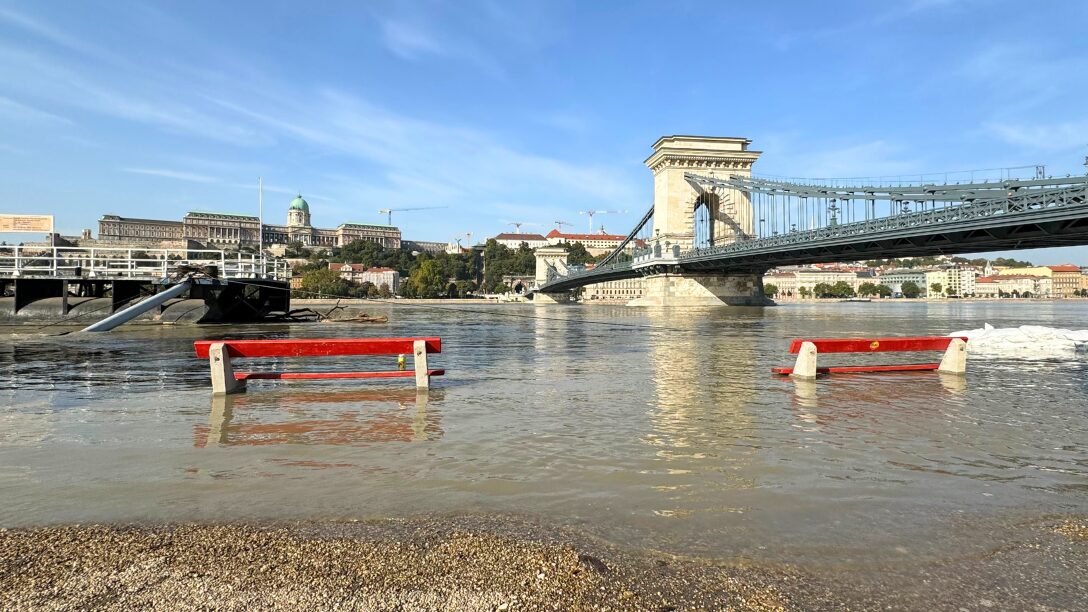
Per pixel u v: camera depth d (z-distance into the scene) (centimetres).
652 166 9262
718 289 8338
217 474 512
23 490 471
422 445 607
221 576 342
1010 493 475
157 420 721
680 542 384
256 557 363
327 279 14400
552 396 899
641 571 348
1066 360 1350
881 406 818
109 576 342
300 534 393
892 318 4841
